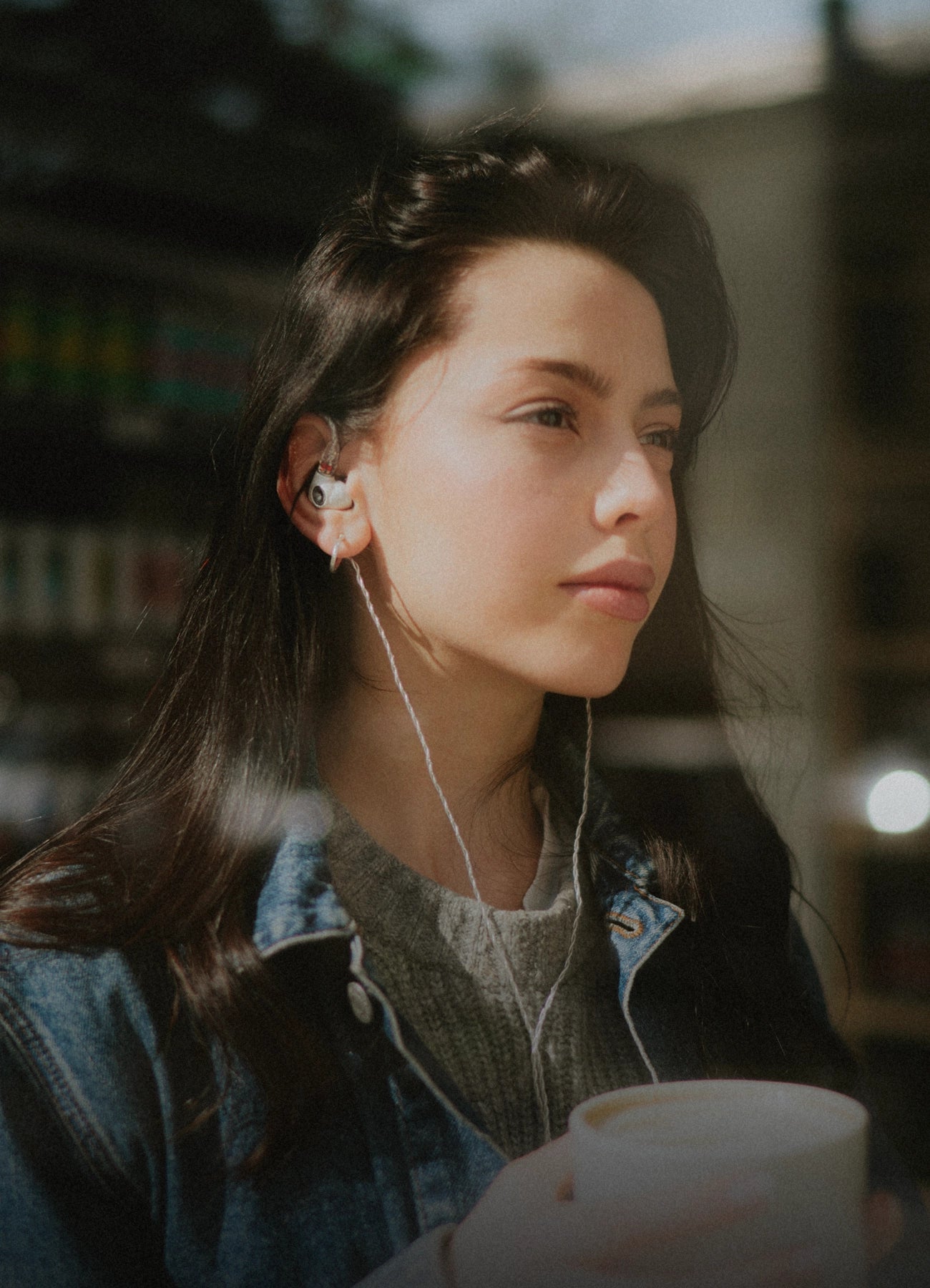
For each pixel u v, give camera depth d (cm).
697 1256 44
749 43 230
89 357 237
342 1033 69
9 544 238
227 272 247
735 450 277
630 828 83
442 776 75
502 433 67
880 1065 259
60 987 68
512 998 71
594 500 67
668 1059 78
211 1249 66
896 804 261
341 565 76
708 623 92
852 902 266
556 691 70
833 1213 45
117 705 239
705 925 83
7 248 227
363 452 71
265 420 75
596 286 69
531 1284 47
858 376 275
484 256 68
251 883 70
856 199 262
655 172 80
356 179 80
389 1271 56
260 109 216
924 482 267
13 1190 64
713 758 90
